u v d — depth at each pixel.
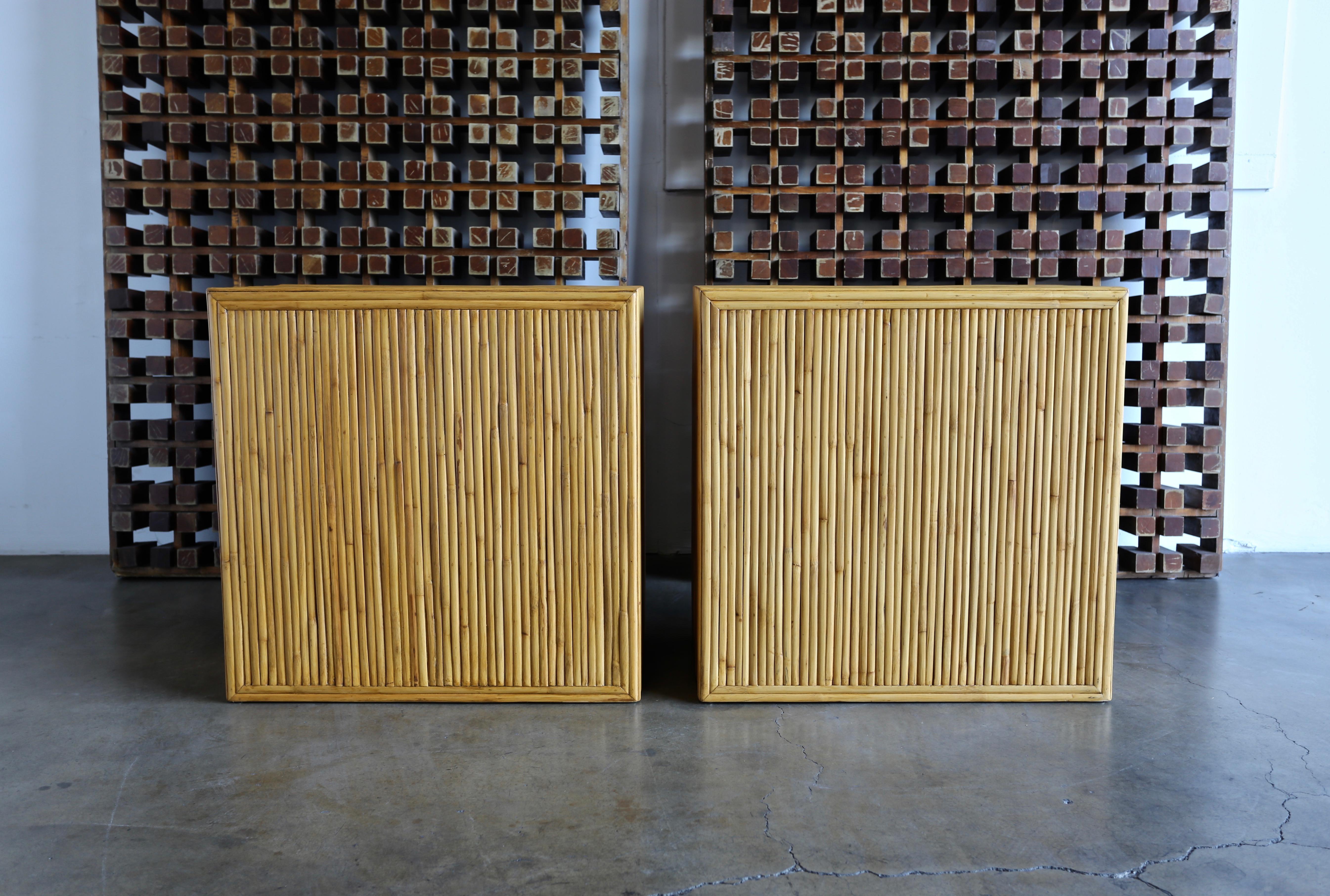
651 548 2.40
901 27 2.02
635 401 1.37
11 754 1.23
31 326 2.34
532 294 1.35
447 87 2.09
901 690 1.41
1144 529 2.14
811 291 1.36
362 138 2.04
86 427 2.37
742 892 0.90
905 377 1.37
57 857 0.97
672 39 2.24
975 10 2.03
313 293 1.36
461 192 2.06
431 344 1.37
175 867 0.95
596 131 2.09
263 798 1.10
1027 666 1.41
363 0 2.01
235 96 2.03
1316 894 0.91
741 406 1.37
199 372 2.12
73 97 2.28
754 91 2.12
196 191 2.07
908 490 1.38
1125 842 1.00
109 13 2.08
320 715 1.37
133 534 2.20
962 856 0.97
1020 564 1.40
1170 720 1.35
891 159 2.13
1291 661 1.61
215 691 1.47
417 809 1.07
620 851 0.98
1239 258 2.33
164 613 1.91
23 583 2.14
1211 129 2.06
